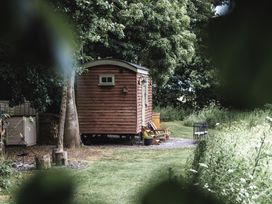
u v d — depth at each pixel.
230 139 7.04
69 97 15.23
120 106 16.84
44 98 13.47
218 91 0.47
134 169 9.81
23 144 15.09
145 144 16.34
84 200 0.58
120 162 11.57
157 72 20.78
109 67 16.81
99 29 11.90
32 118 15.59
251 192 4.67
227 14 0.45
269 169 5.36
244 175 5.00
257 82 0.44
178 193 0.57
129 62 18.22
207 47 0.47
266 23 0.44
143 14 19.36
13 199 0.55
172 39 20.58
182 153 13.39
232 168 5.07
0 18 0.44
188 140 17.67
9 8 0.44
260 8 0.44
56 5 0.49
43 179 0.56
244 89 0.45
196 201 0.57
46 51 0.48
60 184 0.56
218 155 5.29
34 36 0.46
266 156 5.62
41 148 14.74
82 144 15.45
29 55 0.47
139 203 0.57
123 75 16.80
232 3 0.45
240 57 0.45
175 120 25.08
